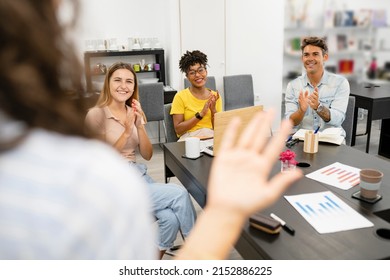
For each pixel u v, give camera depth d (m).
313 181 1.54
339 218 1.22
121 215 0.32
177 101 2.66
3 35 0.29
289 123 0.42
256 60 4.70
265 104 4.89
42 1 0.30
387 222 1.20
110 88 2.06
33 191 0.30
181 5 4.19
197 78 2.60
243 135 0.41
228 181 0.38
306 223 1.19
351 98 2.64
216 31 4.41
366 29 4.71
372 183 1.34
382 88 4.02
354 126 4.16
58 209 0.29
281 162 1.71
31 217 0.29
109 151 0.35
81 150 0.33
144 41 4.38
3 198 0.29
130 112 2.08
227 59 4.56
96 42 4.02
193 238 0.38
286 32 4.87
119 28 4.28
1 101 0.30
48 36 0.30
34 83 0.30
